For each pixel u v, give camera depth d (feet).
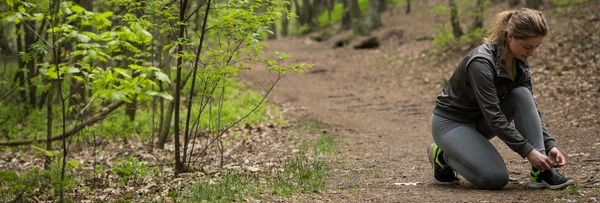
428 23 96.94
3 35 43.78
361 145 28.71
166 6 20.99
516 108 14.61
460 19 89.25
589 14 61.72
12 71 50.14
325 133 34.40
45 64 15.57
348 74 70.85
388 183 17.75
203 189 16.63
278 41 120.98
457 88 15.38
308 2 137.28
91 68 14.48
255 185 17.29
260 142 31.53
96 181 20.24
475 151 15.28
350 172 20.12
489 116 14.26
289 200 14.83
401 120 38.86
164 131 30.96
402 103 47.03
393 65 71.31
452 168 16.22
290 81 67.62
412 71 64.39
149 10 21.68
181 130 38.11
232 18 19.53
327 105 49.65
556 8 71.82
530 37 13.42
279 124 38.96
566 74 44.55
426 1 112.06
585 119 31.27
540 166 13.96
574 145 24.62
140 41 13.65
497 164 15.17
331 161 22.90
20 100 45.03
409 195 15.11
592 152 22.27
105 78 14.06
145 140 35.42
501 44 14.19
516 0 83.35
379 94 53.83
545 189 15.01
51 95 20.21
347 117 41.98
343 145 28.78
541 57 51.80
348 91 57.98
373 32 102.47
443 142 15.80
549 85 42.70
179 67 20.13
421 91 52.90
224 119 39.47
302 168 19.89
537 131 14.26
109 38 13.70
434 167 16.89
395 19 106.93
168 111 30.89
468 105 15.37
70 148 33.60
